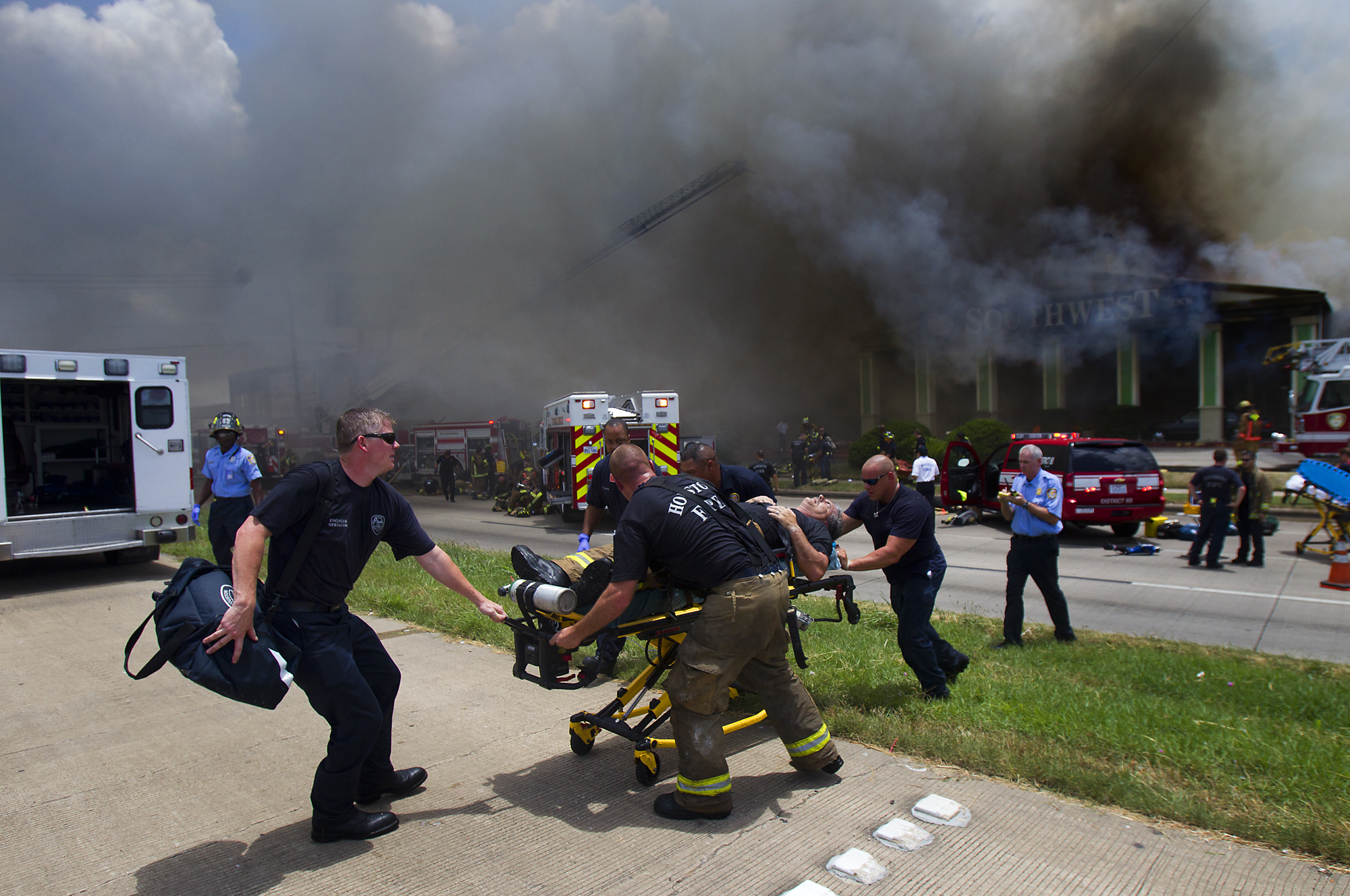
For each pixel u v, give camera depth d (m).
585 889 2.39
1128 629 6.60
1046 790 3.03
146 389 8.39
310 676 2.59
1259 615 7.04
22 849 2.69
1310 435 17.38
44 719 4.02
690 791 2.80
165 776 3.29
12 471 8.96
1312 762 3.18
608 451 5.21
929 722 3.69
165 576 8.57
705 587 2.84
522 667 3.21
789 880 2.43
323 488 2.59
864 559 3.94
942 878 2.42
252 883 2.45
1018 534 5.70
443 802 3.01
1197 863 2.49
